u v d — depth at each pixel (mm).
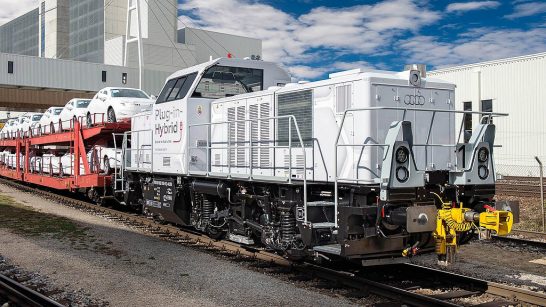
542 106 27875
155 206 11711
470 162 7148
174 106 10805
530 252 9547
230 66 10406
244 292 6621
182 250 9359
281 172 8492
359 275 7672
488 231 6656
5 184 25422
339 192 7375
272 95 8727
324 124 7719
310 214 7238
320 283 7055
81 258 8641
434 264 8523
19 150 23812
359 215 6660
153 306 6043
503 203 7070
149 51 54750
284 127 8461
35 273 7664
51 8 75062
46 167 20500
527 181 23172
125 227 12125
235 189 9180
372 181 6832
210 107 10484
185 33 60156
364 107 7102
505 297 6426
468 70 31453
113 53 56594
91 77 43188
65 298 6367
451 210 6684
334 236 7172
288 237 7777
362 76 7152
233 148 9094
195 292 6625
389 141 6555
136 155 13195
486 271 8117
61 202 17625
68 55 73438
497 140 29953
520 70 28875
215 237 10133
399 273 7754
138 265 8148
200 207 10375
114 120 16156
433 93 7727
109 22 64188
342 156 7391
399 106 7344
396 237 6711
